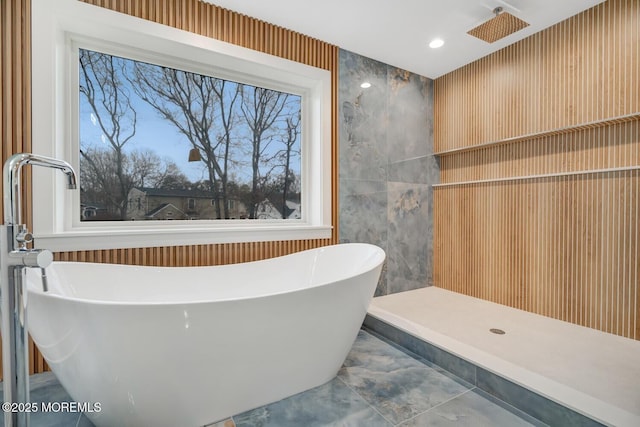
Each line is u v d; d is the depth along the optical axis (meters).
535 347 1.74
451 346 1.70
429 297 2.77
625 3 1.87
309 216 2.52
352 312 1.45
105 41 1.80
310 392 1.44
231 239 2.02
